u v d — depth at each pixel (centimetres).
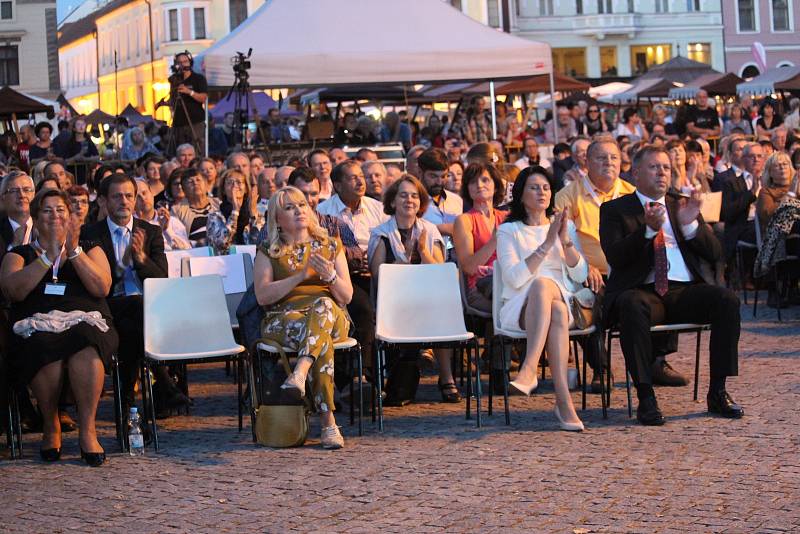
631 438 730
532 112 3966
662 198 831
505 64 1852
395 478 656
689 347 1067
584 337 812
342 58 1797
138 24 7169
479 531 557
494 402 864
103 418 865
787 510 569
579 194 937
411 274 822
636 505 587
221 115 3219
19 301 758
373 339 840
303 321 753
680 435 731
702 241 812
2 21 5728
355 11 1856
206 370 1066
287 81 1800
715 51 6059
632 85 3856
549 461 680
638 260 810
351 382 801
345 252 898
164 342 786
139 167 1402
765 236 1177
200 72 1831
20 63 5747
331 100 3089
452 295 822
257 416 756
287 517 592
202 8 6575
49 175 1122
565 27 5991
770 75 3019
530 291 772
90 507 624
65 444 776
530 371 762
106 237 862
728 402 780
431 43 1830
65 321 735
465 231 891
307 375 744
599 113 2773
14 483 680
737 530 543
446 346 787
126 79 7469
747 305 1309
